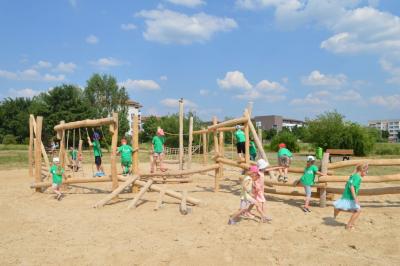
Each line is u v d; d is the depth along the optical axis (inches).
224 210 369.1
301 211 361.4
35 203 422.9
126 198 442.9
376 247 248.8
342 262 220.4
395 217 331.9
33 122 694.5
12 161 1085.8
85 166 931.3
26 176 700.7
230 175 703.7
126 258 231.8
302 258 227.8
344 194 302.4
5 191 514.0
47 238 278.5
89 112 2039.9
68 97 1990.7
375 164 366.0
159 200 393.7
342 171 740.0
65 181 470.6
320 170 385.4
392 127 7559.1
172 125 1354.6
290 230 291.9
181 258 229.5
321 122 1429.6
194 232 289.4
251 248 247.1
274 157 1179.9
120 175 472.7
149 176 469.4
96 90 2677.2
